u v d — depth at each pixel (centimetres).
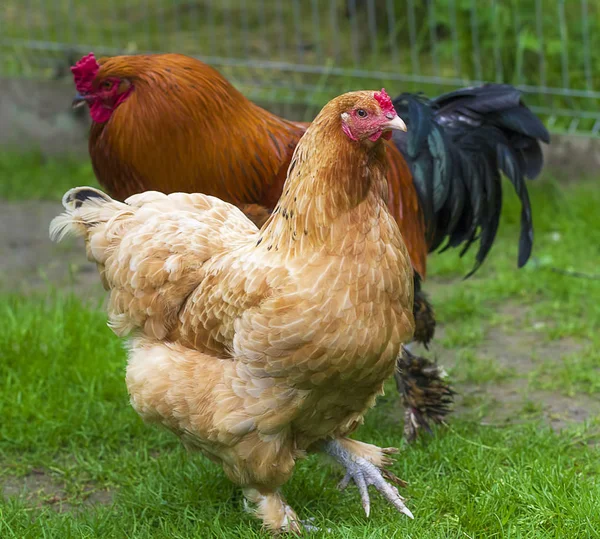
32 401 536
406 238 498
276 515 398
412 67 962
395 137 518
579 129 859
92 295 723
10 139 1033
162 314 397
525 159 561
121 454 502
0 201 941
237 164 489
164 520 435
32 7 1223
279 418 366
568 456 470
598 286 690
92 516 435
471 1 885
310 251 346
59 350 589
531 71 904
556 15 905
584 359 588
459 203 531
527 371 583
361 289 343
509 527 402
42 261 806
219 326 372
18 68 1046
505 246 789
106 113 509
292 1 1221
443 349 623
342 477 466
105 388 555
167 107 486
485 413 530
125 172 506
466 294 705
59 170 995
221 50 1111
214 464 474
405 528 401
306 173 347
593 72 888
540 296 702
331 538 397
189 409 380
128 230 413
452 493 432
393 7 1019
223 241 399
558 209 830
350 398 376
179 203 420
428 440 492
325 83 945
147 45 1105
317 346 344
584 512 403
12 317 621
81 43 1091
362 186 344
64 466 493
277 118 508
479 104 543
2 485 478
